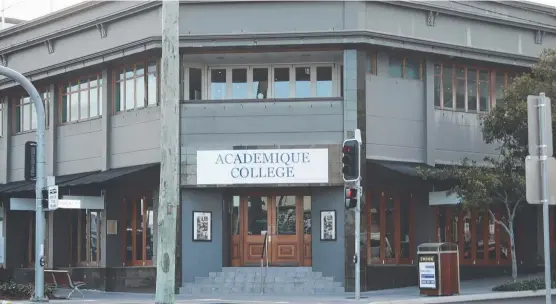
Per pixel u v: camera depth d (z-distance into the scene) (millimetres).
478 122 29078
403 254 27797
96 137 29641
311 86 27438
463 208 24516
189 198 26453
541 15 31219
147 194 28828
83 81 30531
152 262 28391
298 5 26109
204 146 26234
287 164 25734
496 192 24156
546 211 9695
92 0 29406
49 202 21688
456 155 28453
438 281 22750
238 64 27625
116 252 29219
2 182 33812
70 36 30031
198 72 27578
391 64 27438
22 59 32094
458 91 28875
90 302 22344
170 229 14344
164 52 14570
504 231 30109
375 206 27422
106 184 28047
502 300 22172
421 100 27938
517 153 24781
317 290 25203
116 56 27656
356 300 21688
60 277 25062
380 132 26656
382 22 26531
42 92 32156
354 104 25812
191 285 25672
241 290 25562
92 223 30047
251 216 27438
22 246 33625
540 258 30406
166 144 14430
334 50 26266
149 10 27172
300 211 27219
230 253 27297
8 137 33750
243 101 26344
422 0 28203
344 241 25438
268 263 27141
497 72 29781
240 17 26125
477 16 28469
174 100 14492
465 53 27984
